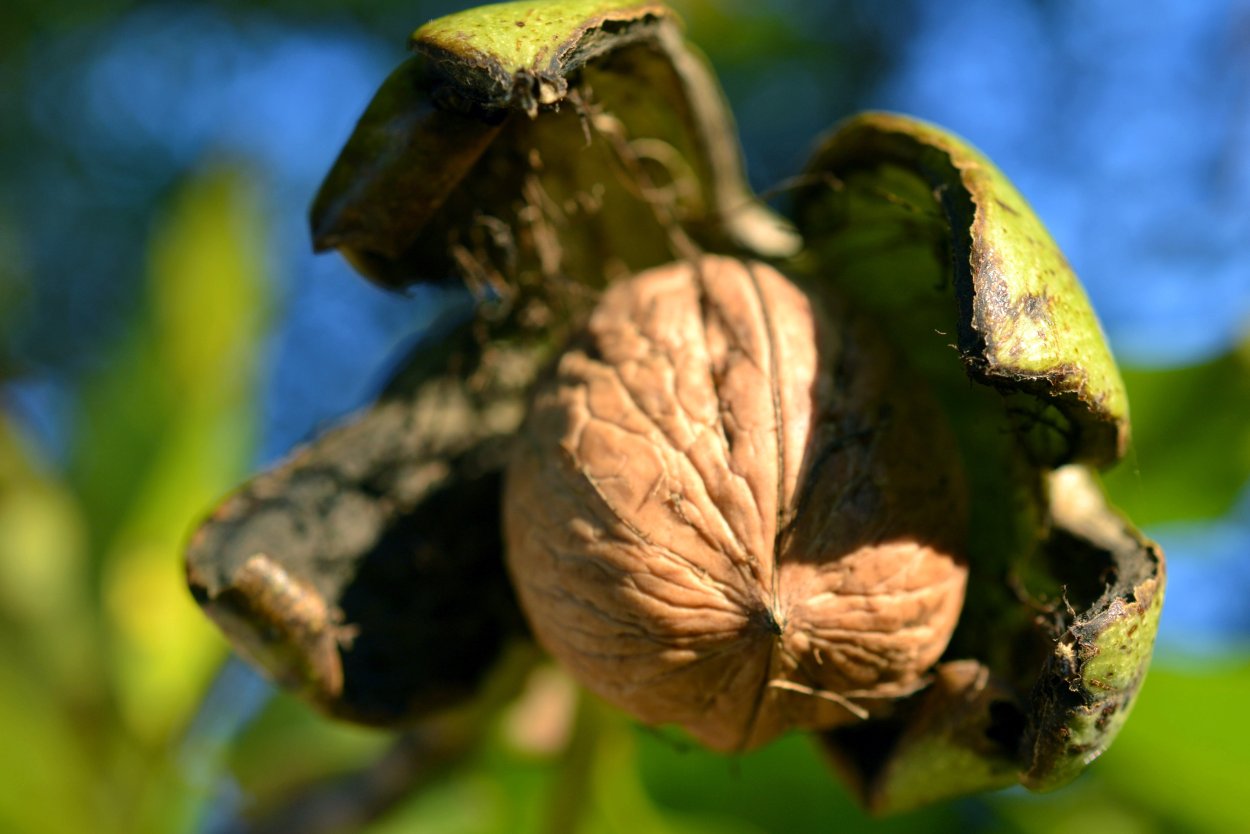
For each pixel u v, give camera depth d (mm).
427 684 231
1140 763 260
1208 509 266
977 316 205
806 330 217
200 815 273
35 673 263
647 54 221
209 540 223
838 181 224
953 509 216
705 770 262
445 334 239
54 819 258
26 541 269
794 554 212
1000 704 212
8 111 498
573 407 217
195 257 286
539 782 265
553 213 232
